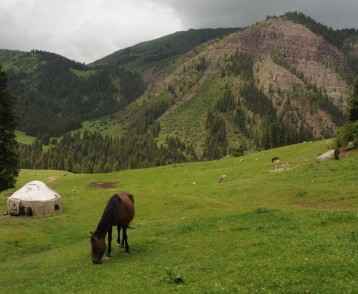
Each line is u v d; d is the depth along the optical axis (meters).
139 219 41.69
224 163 84.38
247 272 15.78
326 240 19.42
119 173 90.75
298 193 43.66
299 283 13.89
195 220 32.41
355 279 13.72
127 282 17.23
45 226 40.22
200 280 15.80
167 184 73.12
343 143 65.44
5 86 63.97
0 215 48.81
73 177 92.75
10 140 64.06
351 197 38.72
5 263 29.30
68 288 18.20
